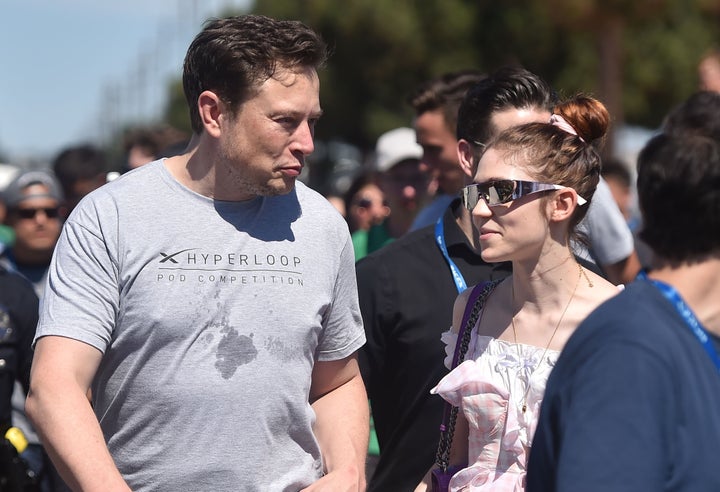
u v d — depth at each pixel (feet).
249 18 16.06
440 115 23.85
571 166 15.28
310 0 152.15
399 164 34.27
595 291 15.40
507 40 142.82
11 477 23.70
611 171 38.88
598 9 101.09
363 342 17.88
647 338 10.97
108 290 15.65
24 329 24.61
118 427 15.98
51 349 15.35
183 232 15.97
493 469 15.49
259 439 15.80
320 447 17.28
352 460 16.66
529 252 15.26
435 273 19.61
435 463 17.01
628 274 24.07
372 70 152.66
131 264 15.71
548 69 143.33
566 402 11.37
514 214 15.12
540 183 15.02
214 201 16.22
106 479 14.61
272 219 16.53
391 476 19.65
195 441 15.58
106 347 15.74
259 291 15.99
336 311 17.28
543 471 11.70
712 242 11.29
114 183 16.31
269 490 15.85
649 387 10.80
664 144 11.55
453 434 16.46
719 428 10.91
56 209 32.14
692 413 10.84
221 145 15.89
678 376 10.89
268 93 15.58
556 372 11.65
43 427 14.94
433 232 20.04
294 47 15.70
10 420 24.58
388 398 19.90
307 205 17.07
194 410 15.57
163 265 15.75
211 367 15.64
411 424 19.44
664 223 11.45
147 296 15.64
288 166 15.87
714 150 11.25
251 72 15.55
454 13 144.25
